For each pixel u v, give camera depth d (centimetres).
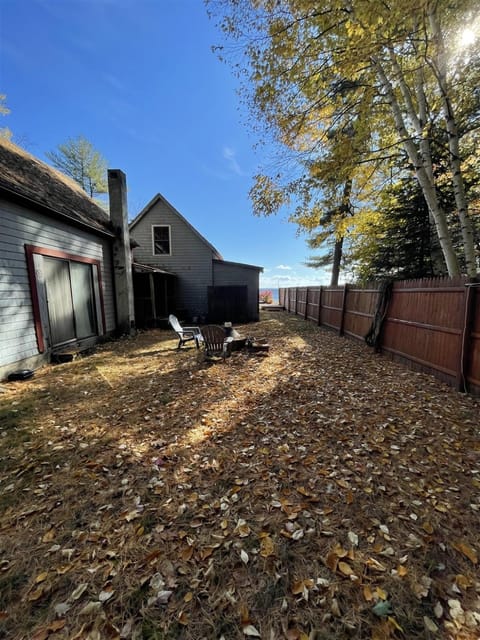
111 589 143
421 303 493
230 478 229
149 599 138
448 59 487
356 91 576
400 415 330
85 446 275
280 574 150
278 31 444
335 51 457
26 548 166
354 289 788
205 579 148
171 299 1388
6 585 144
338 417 329
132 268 1059
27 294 530
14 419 332
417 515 188
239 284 1388
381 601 136
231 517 189
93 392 416
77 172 1759
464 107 580
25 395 406
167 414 344
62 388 434
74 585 145
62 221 636
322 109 568
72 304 679
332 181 629
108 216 937
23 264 523
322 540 171
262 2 447
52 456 259
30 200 513
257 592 141
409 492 209
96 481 225
